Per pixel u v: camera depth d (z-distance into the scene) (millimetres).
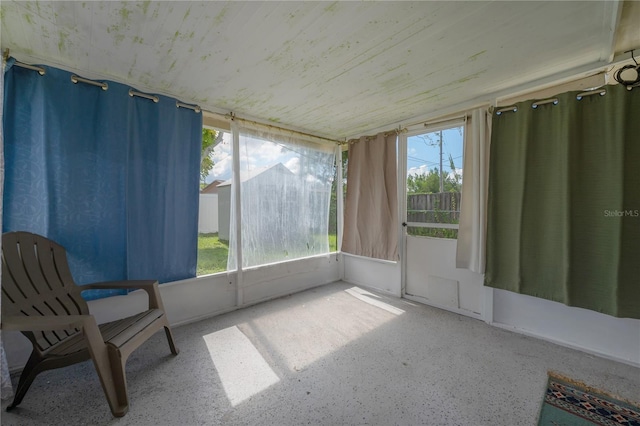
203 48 1767
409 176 3271
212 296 2805
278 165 3359
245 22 1507
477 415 1474
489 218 2438
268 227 3260
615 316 1837
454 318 2736
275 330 2479
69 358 1474
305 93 2490
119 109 2152
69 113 1955
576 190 1990
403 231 3320
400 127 3285
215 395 1632
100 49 1777
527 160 2215
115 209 2148
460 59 1928
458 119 2762
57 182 1919
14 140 1785
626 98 1809
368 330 2477
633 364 1910
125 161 2176
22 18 1463
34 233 1825
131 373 1835
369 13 1440
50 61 1913
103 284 1943
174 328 2512
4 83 1743
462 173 2756
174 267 2504
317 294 3488
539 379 1770
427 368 1896
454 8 1406
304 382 1751
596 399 1590
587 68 2021
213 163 3021
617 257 1825
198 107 2619
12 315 1497
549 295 2133
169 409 1518
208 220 2959
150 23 1515
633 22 1540
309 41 1693
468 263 2666
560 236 2068
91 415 1472
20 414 1473
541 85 2262
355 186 3762
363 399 1599
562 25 1552
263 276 3221
